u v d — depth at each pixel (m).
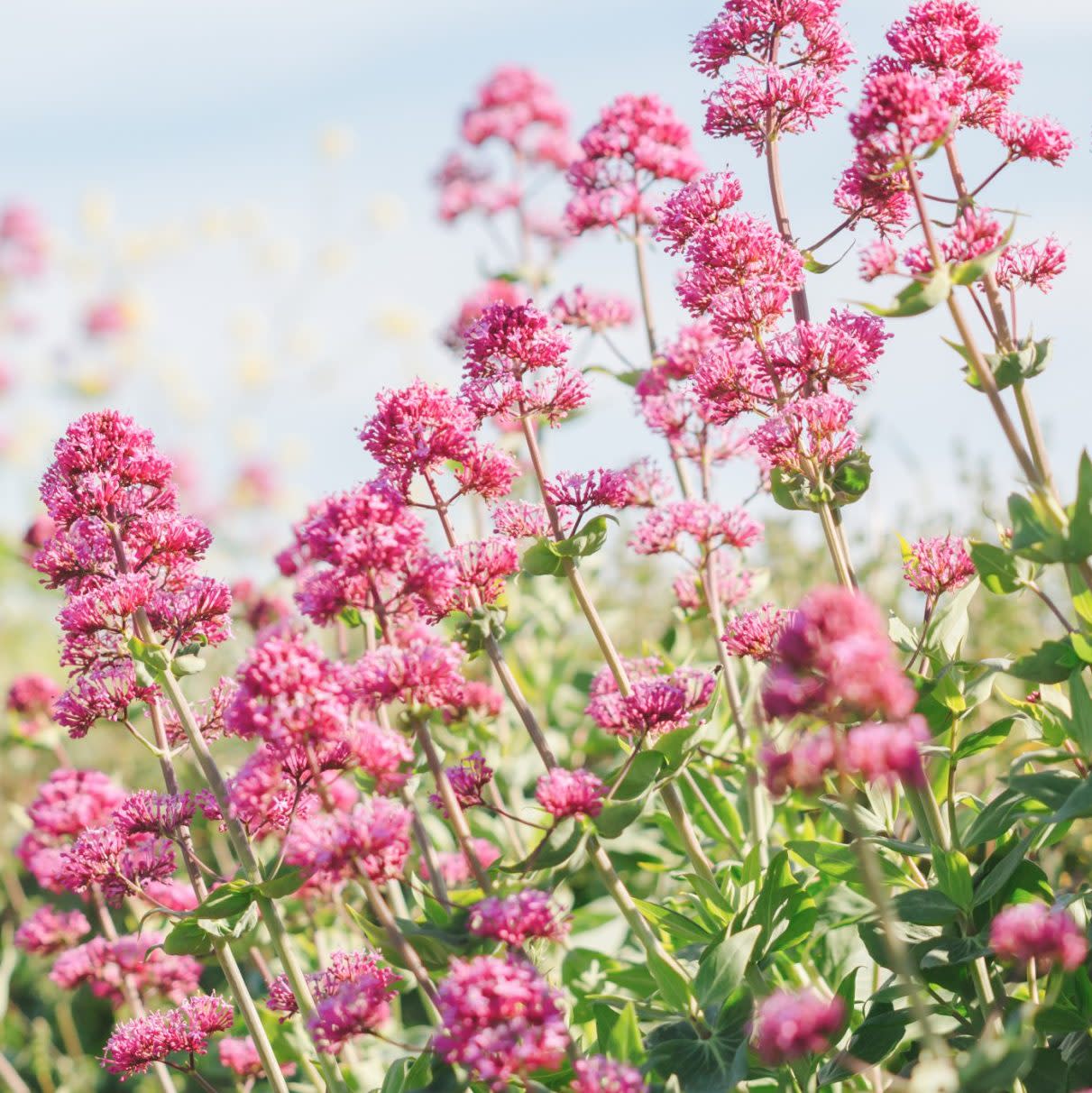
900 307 1.38
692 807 1.65
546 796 1.38
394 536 1.37
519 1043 1.31
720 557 1.64
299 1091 1.64
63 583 1.50
